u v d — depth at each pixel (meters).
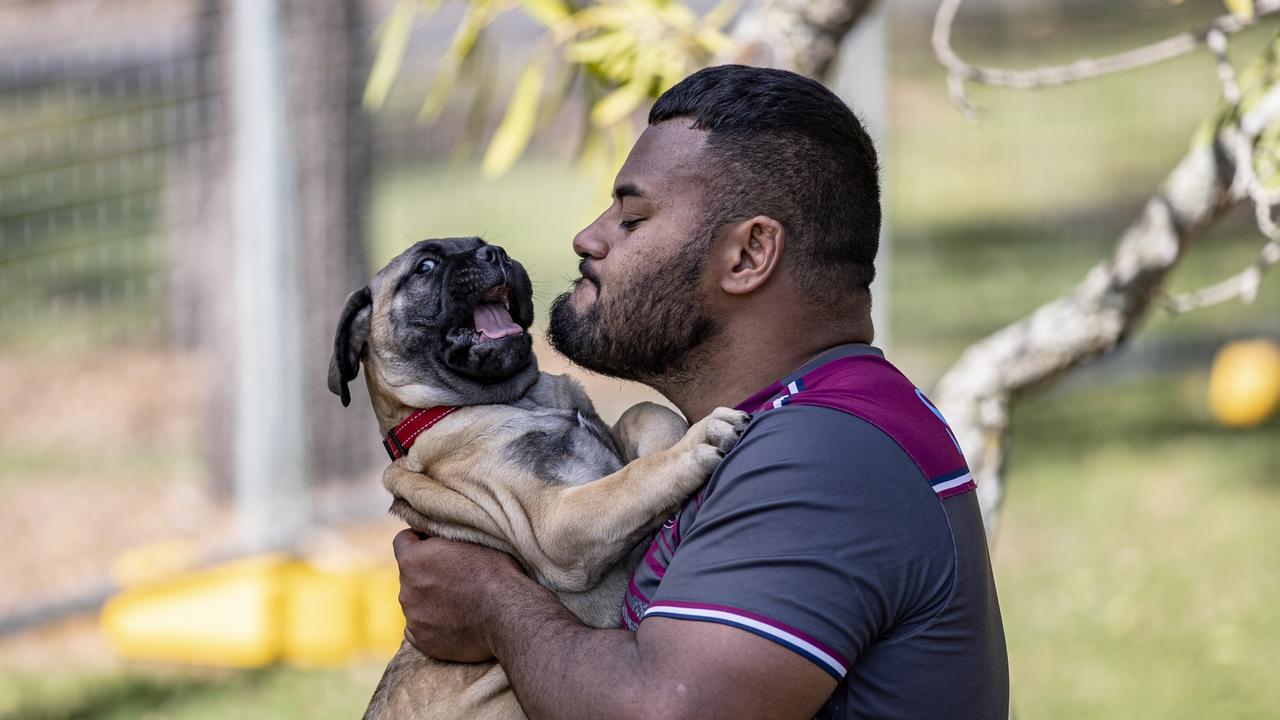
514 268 3.88
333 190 9.19
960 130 16.38
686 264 2.70
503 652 2.72
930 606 2.48
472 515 3.31
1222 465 10.63
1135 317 4.47
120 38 9.91
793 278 2.71
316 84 9.10
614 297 2.76
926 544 2.47
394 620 7.81
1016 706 7.11
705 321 2.74
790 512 2.43
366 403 9.27
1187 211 4.33
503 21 11.95
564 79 5.02
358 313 3.86
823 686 2.38
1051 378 4.54
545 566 3.16
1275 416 11.56
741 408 2.77
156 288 10.06
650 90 4.49
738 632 2.37
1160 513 9.81
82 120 9.74
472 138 5.45
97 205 9.92
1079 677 7.43
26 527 8.84
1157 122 15.59
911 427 2.57
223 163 9.22
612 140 4.77
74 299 10.18
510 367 3.66
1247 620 8.04
